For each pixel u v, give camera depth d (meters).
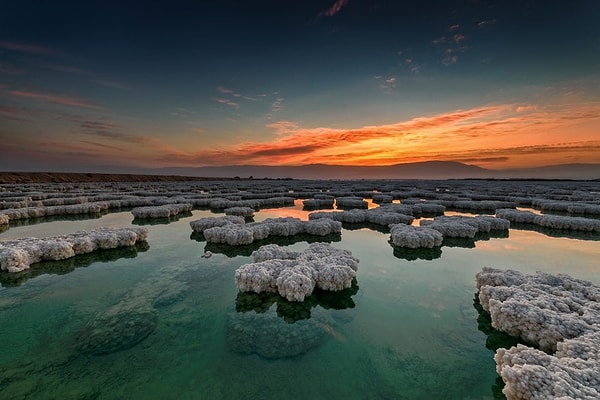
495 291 9.13
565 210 29.73
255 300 10.32
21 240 15.46
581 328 6.79
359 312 9.78
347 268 11.46
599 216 26.84
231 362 7.23
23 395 6.13
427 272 13.51
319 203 35.84
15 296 10.88
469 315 9.59
